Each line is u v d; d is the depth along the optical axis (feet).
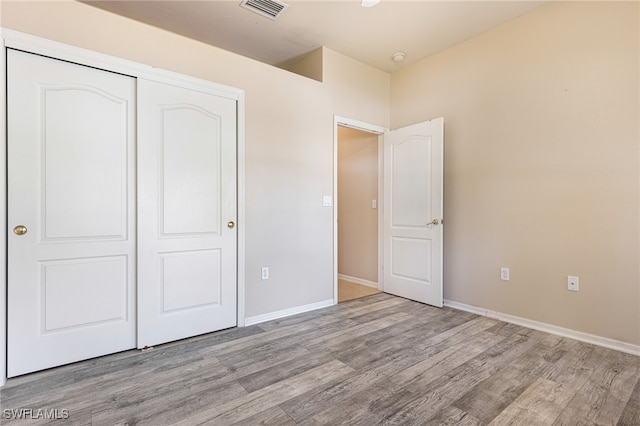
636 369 6.73
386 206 12.82
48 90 6.58
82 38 6.90
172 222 8.08
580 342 8.13
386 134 12.83
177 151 8.13
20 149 6.30
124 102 7.46
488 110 10.09
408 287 12.00
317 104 10.91
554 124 8.70
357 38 10.44
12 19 6.21
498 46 9.81
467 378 6.39
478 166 10.36
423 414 5.28
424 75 11.89
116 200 7.38
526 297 9.28
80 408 5.40
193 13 8.97
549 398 5.72
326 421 5.10
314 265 10.92
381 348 7.77
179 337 8.22
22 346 6.36
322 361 7.11
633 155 7.48
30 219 6.41
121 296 7.48
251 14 9.05
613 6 7.73
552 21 8.70
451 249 11.14
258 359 7.20
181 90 8.18
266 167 9.70
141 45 7.61
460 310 10.71
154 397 5.73
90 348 7.12
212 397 5.74
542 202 8.95
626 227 7.61
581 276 8.27
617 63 7.69
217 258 8.82
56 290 6.72
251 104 9.37
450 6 8.77
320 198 11.07
